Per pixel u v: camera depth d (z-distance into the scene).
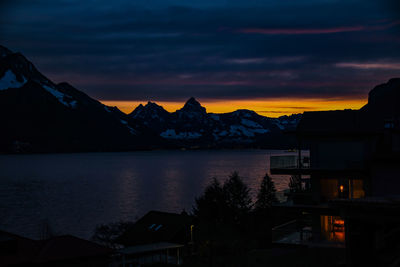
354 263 8.27
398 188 27.84
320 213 30.05
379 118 33.66
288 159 33.88
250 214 62.56
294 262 27.03
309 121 34.44
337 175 30.66
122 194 188.00
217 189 69.50
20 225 123.19
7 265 37.66
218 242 35.03
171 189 199.50
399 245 7.75
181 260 52.97
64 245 42.97
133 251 50.78
